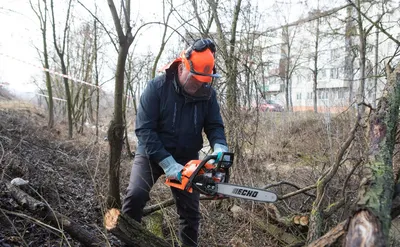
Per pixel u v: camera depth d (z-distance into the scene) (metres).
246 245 3.41
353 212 1.62
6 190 2.98
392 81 2.29
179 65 2.50
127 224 2.21
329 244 1.81
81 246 2.77
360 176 3.40
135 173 2.60
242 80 4.52
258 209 4.04
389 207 1.64
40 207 2.58
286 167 5.23
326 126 5.25
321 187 3.15
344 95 7.48
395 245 3.07
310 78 20.14
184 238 2.80
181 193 2.70
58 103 14.71
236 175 4.25
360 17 8.42
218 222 3.87
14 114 8.04
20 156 4.24
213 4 4.82
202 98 2.55
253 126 4.62
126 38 2.48
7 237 2.56
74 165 4.96
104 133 10.64
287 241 3.56
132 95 8.87
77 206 3.58
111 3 2.43
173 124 2.56
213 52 2.48
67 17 9.41
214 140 2.64
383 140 2.05
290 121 7.02
